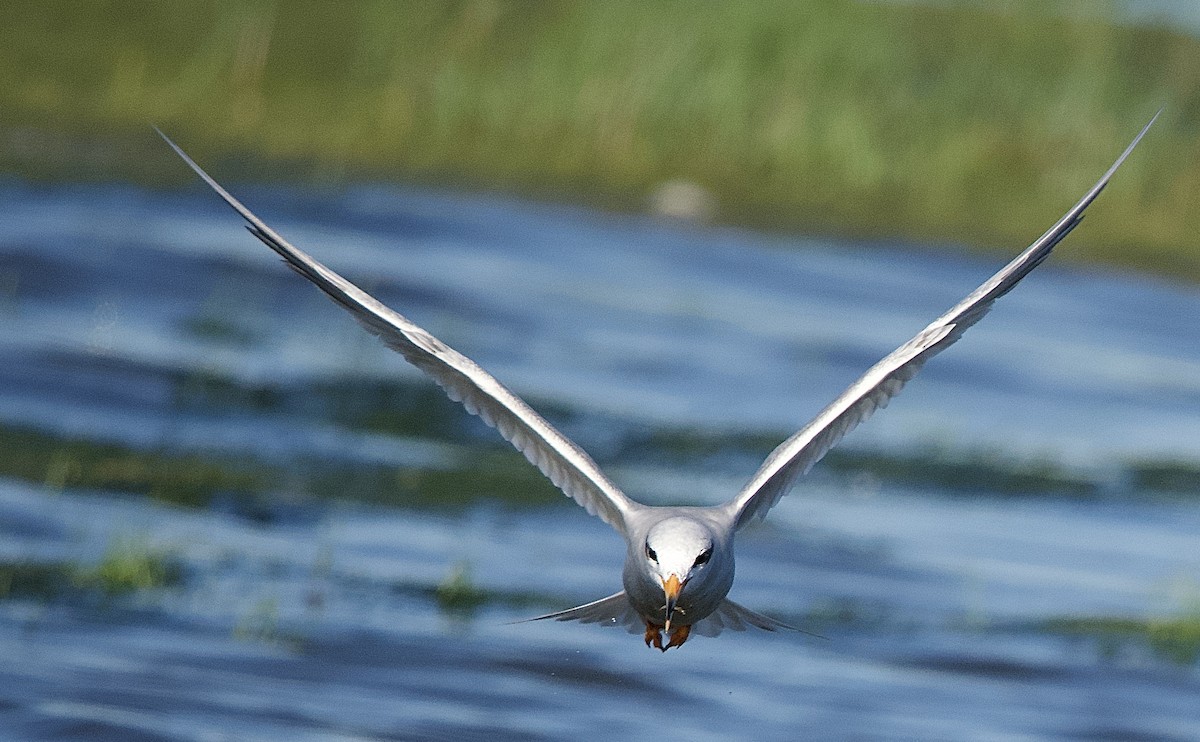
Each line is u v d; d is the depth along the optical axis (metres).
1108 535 16.80
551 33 31.31
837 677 12.68
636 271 25.39
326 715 10.99
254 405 17.62
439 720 11.08
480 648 12.51
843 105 31.67
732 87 31.12
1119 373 23.36
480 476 16.75
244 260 22.20
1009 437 19.80
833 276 26.72
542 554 14.74
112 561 13.09
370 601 13.20
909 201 30.47
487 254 24.89
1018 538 16.48
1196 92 33.88
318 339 20.27
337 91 30.41
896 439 19.36
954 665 13.12
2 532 13.69
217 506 15.02
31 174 24.91
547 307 22.66
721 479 17.34
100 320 19.44
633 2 31.58
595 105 30.73
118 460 15.71
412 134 29.70
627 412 18.75
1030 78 33.31
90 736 10.23
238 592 13.10
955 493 17.88
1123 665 13.34
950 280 27.36
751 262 26.91
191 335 19.53
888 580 14.95
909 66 32.84
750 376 20.88
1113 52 34.25
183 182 25.88
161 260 21.62
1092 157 31.89
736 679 12.45
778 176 30.48
